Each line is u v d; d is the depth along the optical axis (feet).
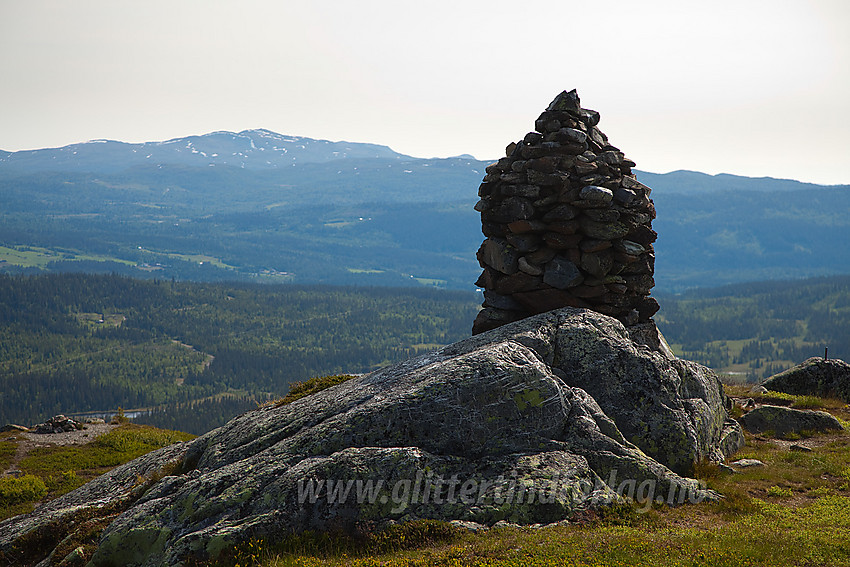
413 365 61.67
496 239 78.07
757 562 35.40
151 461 69.41
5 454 118.93
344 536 42.86
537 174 73.56
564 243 73.56
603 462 49.26
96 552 46.29
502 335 63.05
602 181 72.59
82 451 121.39
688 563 35.12
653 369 59.31
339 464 45.75
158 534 45.80
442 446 49.65
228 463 55.16
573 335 62.08
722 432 65.31
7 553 54.80
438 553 38.55
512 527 42.70
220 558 41.73
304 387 81.56
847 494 50.39
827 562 35.27
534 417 51.47
